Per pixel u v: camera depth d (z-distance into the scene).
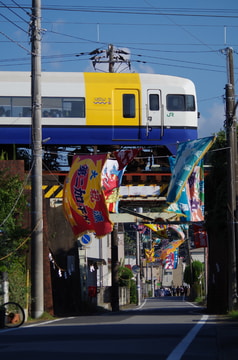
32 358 8.96
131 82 31.86
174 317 21.80
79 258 33.66
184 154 24.92
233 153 25.86
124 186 29.05
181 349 10.16
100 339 11.95
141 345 10.77
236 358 8.96
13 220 22.88
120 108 31.56
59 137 30.98
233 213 25.77
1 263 21.52
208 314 26.09
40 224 22.61
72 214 24.02
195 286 59.97
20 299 21.81
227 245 27.58
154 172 31.73
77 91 31.22
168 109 32.16
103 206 23.42
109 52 40.44
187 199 25.27
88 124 31.19
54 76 31.41
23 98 30.77
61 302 28.44
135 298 59.38
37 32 22.80
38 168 22.70
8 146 31.80
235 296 25.52
